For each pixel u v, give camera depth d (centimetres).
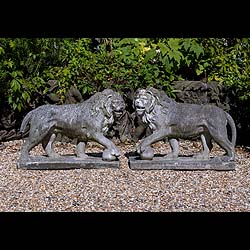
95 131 750
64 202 649
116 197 662
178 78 927
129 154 815
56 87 906
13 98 877
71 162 746
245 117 906
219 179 719
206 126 751
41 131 749
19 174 729
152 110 752
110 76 904
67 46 910
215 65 940
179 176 727
